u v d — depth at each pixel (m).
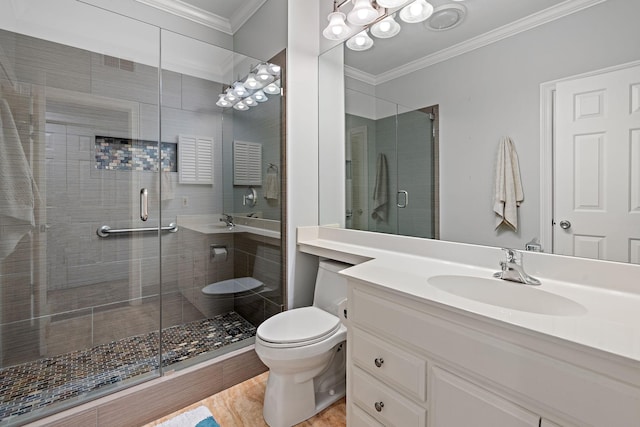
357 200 1.92
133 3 2.15
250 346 1.87
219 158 2.34
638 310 0.84
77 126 1.85
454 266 1.36
